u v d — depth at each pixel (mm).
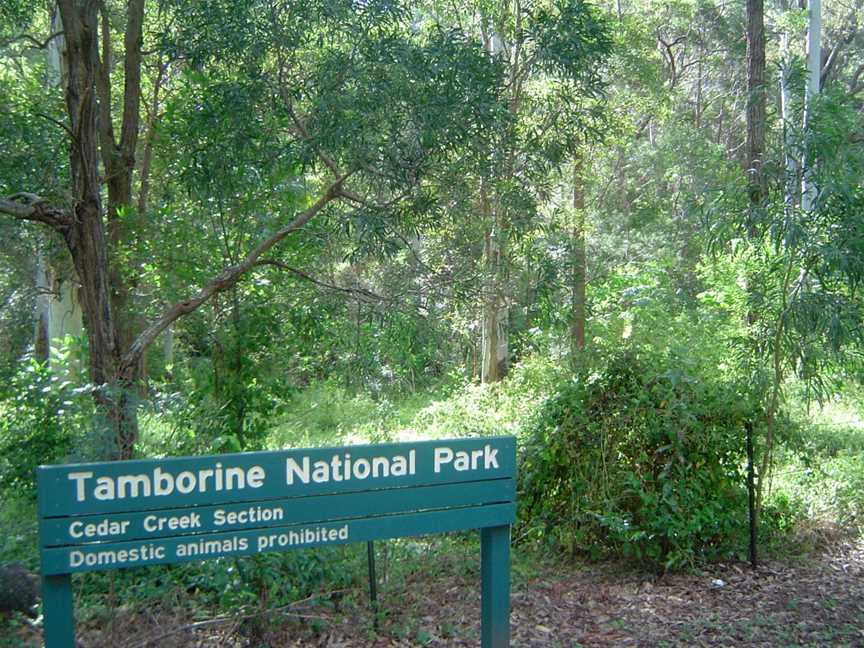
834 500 8984
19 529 6414
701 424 7336
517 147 10148
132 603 5191
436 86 8672
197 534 3650
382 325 9148
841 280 7461
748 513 7711
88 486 3496
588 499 7371
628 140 20312
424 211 8875
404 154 8664
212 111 8984
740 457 7668
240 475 3717
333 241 9711
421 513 4023
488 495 4156
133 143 10820
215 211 9188
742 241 8086
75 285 13641
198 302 8297
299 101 9461
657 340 7910
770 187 7785
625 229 23094
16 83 12891
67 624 3510
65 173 10320
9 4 11594
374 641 5480
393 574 6570
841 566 7418
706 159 16953
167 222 9117
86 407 7023
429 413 12711
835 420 13406
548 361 9227
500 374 17766
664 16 26062
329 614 5816
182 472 3627
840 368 8711
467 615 5984
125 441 6160
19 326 15219
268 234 8992
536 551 7723
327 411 10383
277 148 9125
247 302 8602
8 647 5094
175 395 6824
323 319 8922
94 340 8172
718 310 11414
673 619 6129
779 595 6656
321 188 11797
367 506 3930
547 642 5645
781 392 7988
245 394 8086
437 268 10172
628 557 7438
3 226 10562
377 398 11016
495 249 11430
